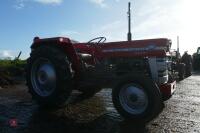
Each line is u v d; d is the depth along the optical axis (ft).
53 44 20.59
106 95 25.70
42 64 20.11
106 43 20.48
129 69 19.30
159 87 18.06
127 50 19.53
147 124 16.37
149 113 16.58
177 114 18.85
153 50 18.69
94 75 19.95
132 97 17.12
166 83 18.71
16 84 32.81
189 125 16.21
